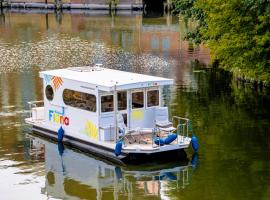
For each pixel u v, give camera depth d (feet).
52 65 165.07
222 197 71.72
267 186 74.90
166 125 87.04
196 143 86.38
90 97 87.04
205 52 184.96
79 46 201.57
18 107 114.42
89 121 87.71
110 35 230.27
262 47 119.65
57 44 206.08
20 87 133.59
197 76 145.28
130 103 87.10
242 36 121.19
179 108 112.47
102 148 85.76
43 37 225.76
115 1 355.97
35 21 286.25
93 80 88.22
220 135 94.94
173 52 186.70
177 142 84.17
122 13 335.26
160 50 191.42
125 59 174.70
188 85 134.10
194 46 196.03
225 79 140.67
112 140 86.07
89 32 241.35
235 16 121.80
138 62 169.07
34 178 78.59
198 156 85.71
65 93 91.56
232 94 124.06
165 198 71.82
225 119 104.17
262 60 122.21
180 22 268.82
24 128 99.96
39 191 74.54
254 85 131.75
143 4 354.54
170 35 223.92
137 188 75.15
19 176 79.36
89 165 82.99
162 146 82.43
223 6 121.80
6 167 82.38
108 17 308.19
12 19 295.89
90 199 72.13
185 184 75.92
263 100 118.11
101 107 85.97
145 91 88.12
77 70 96.73
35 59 174.81
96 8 361.71
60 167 82.28
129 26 260.42
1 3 371.35
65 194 73.67
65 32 241.96
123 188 75.15
